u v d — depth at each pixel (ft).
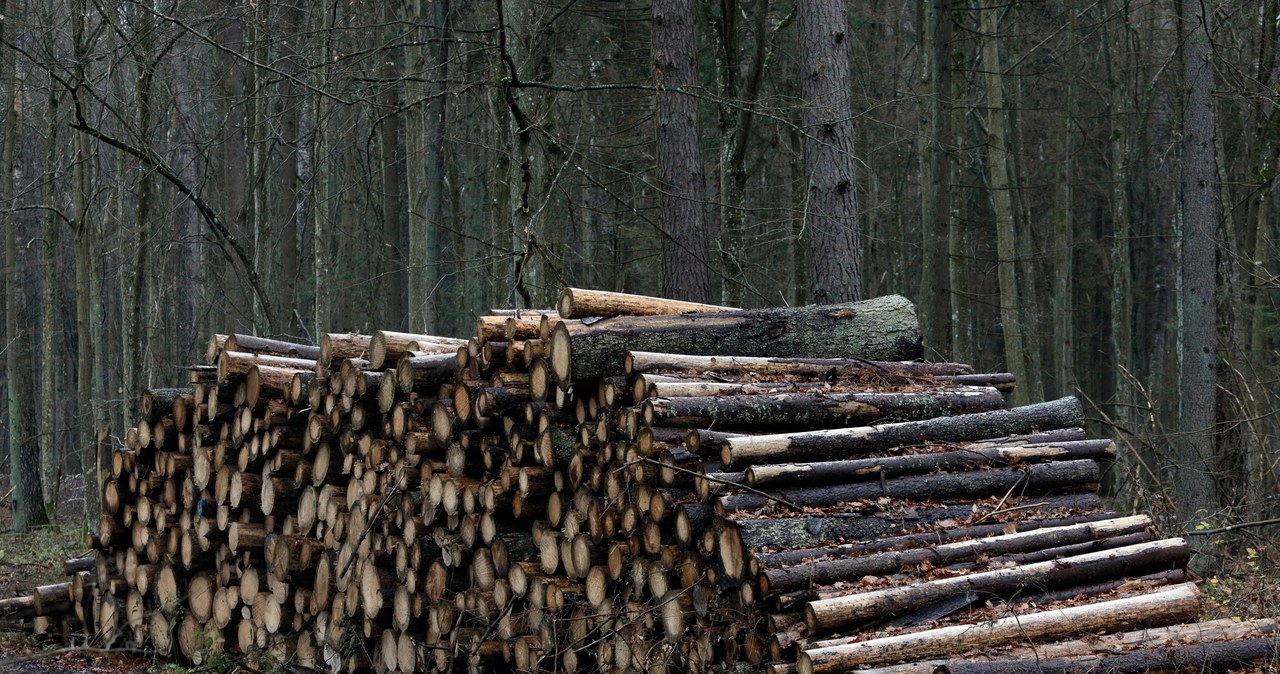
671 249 85.66
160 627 62.44
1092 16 161.17
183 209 145.48
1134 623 39.75
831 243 75.97
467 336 176.35
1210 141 82.99
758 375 49.26
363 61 104.06
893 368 53.78
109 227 150.51
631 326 48.14
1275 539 70.64
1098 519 45.57
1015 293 129.29
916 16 138.21
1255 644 38.37
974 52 162.91
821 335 54.65
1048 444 47.80
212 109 128.36
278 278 135.44
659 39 86.12
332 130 134.10
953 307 135.13
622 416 44.86
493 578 49.85
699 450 42.80
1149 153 195.21
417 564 51.44
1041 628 38.34
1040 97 198.90
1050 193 214.48
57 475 153.79
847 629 37.86
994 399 52.08
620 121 147.02
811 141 76.64
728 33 108.37
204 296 153.48
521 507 48.52
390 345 54.34
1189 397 81.97
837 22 76.74
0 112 130.41
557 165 94.68
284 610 57.16
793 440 43.19
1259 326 108.88
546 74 102.78
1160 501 73.10
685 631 42.09
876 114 153.58
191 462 61.67
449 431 50.11
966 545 41.63
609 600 45.34
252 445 57.06
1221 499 85.76
